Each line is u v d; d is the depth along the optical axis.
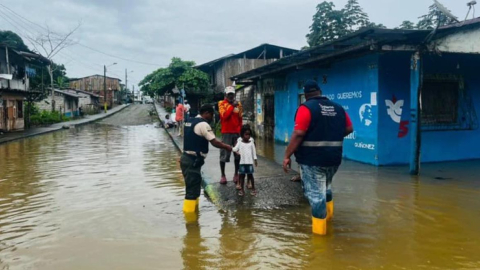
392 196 6.36
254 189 6.79
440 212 5.49
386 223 5.05
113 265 3.99
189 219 5.51
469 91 9.88
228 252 4.26
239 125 7.21
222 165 7.21
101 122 36.56
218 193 6.66
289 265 3.89
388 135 9.06
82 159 12.07
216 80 31.02
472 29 7.90
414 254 4.09
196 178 5.82
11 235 4.96
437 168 8.76
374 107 9.02
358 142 9.74
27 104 28.91
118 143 17.34
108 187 7.79
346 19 24.50
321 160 4.52
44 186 7.95
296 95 13.29
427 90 9.48
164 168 10.23
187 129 5.84
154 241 4.65
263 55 28.91
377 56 8.78
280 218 5.41
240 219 5.41
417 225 4.97
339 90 10.47
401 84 9.05
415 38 7.61
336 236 4.63
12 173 9.56
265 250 4.28
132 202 6.55
